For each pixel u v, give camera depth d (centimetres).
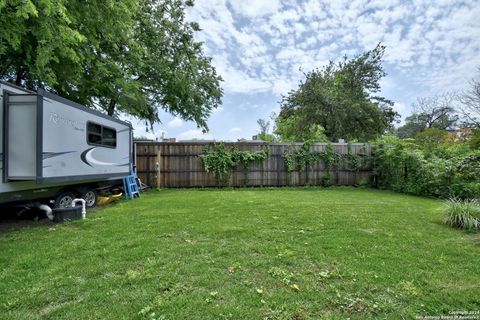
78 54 535
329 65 1761
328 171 1138
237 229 409
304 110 1661
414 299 218
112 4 510
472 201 505
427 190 880
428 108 2427
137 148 1030
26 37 446
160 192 912
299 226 430
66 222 464
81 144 554
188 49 1131
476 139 887
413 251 322
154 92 1166
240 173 1086
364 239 365
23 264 281
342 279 251
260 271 267
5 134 409
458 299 218
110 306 206
